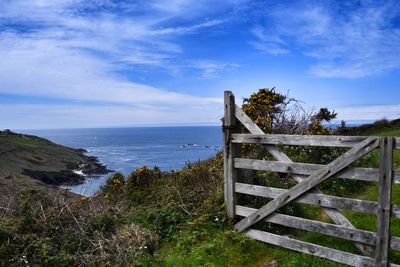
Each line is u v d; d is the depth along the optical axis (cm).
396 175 479
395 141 476
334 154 930
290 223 609
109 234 699
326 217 705
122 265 606
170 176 1112
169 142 16938
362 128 2222
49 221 701
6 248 600
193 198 869
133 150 11425
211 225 725
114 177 1197
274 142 622
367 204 510
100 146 15162
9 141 6494
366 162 1003
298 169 593
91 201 866
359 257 519
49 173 4956
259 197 730
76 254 625
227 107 694
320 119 1159
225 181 718
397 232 605
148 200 970
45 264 584
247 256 607
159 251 682
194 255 624
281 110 1126
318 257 565
